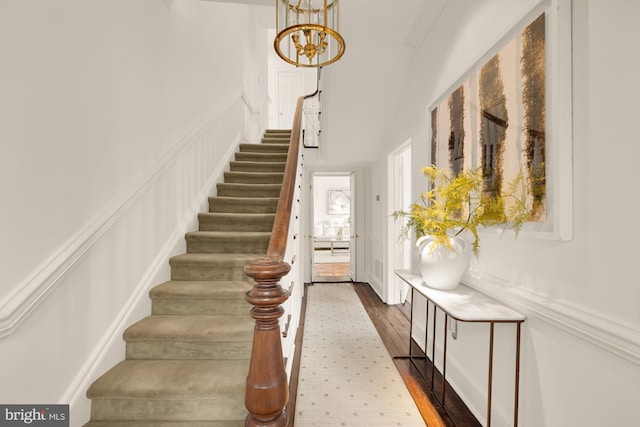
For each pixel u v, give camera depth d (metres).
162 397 1.45
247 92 5.01
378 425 1.88
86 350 1.52
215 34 3.54
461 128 2.03
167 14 2.47
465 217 2.01
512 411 1.56
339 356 2.78
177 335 1.75
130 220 1.92
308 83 7.81
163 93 2.40
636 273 0.93
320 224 10.25
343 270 7.05
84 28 1.56
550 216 1.25
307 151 4.88
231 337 1.75
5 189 1.15
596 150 1.07
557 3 1.17
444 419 1.91
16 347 1.17
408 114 3.22
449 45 2.24
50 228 1.34
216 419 1.47
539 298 1.35
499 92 1.61
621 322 0.98
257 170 3.89
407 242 4.68
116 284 1.77
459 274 1.94
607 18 1.02
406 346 3.00
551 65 1.23
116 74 1.83
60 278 1.34
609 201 1.02
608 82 1.02
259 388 0.97
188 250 2.65
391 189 4.29
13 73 1.18
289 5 1.68
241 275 2.34
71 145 1.47
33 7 1.27
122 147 1.88
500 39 1.58
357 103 3.64
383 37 2.83
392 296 4.37
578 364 1.16
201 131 3.02
